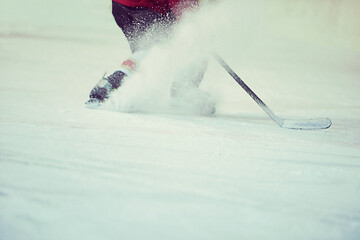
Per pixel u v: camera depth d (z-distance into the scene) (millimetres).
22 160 9969
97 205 9406
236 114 11672
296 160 10352
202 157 10250
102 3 38781
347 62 19172
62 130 10617
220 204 9617
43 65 14062
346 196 9828
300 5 31953
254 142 10688
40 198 9539
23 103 11477
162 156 10203
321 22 28828
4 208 8977
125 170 9930
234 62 16281
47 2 37500
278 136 10922
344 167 10289
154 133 10711
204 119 11289
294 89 13469
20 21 26531
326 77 14969
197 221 9016
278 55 19781
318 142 10844
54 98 11820
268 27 27844
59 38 20953
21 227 8273
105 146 10312
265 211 9586
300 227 9148
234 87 13258
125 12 11312
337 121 11695
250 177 9977
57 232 8164
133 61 11312
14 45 17469
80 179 9773
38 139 10367
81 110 11281
